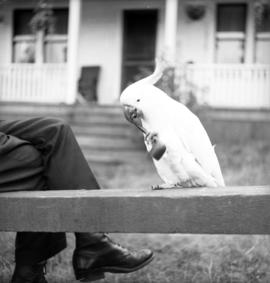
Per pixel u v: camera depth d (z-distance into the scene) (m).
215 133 9.81
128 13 12.92
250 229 1.83
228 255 3.52
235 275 3.16
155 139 2.20
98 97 12.93
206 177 2.18
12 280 2.39
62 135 2.21
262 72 10.77
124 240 4.07
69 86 11.46
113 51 12.93
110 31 12.95
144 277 3.15
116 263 2.24
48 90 12.12
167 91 8.57
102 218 1.94
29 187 2.18
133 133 9.21
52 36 13.29
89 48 13.07
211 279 3.12
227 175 6.80
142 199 1.91
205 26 12.28
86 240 2.21
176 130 2.19
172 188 2.19
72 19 11.52
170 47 10.57
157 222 1.90
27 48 13.48
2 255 3.09
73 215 1.97
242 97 10.88
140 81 2.29
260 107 10.55
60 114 10.54
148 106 2.18
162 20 12.66
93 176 2.24
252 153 8.15
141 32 12.84
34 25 12.28
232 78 10.89
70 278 3.03
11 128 2.26
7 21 13.49
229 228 1.84
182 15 12.39
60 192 2.07
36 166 2.21
